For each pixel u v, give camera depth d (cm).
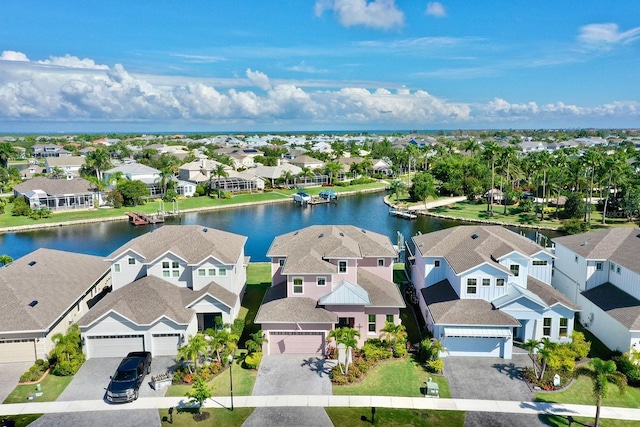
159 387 3425
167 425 3006
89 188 11869
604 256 4419
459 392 3372
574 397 3300
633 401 3250
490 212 11119
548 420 3039
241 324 4438
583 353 3525
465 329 3809
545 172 10688
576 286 4666
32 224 9969
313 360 3856
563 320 3972
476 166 14262
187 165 15300
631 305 3897
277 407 3200
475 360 3834
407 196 14025
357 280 4444
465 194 14162
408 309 4894
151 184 13375
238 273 4881
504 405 3212
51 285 4353
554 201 11956
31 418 3084
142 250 4703
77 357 3762
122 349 3916
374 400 3281
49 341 3884
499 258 4191
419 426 2980
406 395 3344
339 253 4284
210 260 4456
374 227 10181
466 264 4169
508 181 12438
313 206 12988
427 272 4709
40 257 4847
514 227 9906
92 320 3828
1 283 4097
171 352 3922
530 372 3578
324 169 16512
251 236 9325
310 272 4122
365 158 19888
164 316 3834
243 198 13662
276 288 4678
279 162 18088
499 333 3762
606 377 2969
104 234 9431
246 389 3425
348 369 3631
